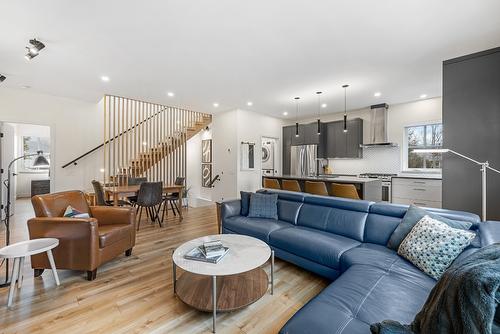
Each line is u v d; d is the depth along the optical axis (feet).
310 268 7.59
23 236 11.80
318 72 12.07
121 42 9.00
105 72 11.96
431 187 16.14
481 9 7.10
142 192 13.37
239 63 10.96
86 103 18.15
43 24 7.79
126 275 7.91
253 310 6.08
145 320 5.68
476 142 9.24
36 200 8.01
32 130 24.54
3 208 15.14
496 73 8.87
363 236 7.91
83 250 7.46
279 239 8.37
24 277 7.68
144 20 7.64
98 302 6.39
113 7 6.98
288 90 15.01
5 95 14.93
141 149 19.15
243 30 8.25
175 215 16.81
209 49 9.61
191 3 6.84
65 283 7.36
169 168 20.56
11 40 8.77
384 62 10.86
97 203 13.91
